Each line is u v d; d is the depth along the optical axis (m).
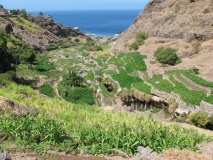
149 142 16.42
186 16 85.12
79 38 161.50
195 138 18.88
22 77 60.19
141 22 103.44
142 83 55.28
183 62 70.12
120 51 92.81
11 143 15.36
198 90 48.91
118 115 28.98
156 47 84.25
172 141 16.83
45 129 16.64
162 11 96.12
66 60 85.38
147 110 48.81
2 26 111.56
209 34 74.56
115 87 59.44
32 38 125.88
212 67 61.81
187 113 42.50
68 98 53.66
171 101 46.28
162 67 69.06
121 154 15.52
